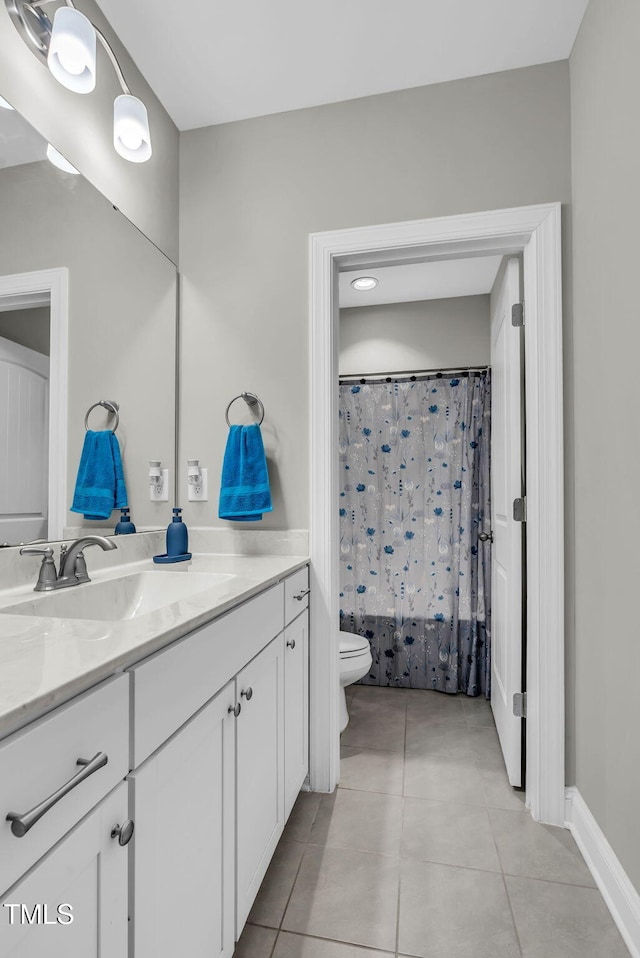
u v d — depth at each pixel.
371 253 1.87
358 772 1.99
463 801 1.80
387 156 1.85
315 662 1.85
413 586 3.03
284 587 1.53
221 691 1.05
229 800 1.08
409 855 1.52
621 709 1.30
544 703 1.68
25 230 1.28
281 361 1.92
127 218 1.69
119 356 1.66
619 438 1.32
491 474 2.72
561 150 1.71
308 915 1.29
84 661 0.66
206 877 0.97
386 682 3.05
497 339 2.41
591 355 1.52
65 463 1.42
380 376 3.17
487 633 2.85
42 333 1.33
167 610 0.95
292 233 1.92
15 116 1.25
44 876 0.56
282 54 1.68
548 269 1.70
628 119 1.25
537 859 1.50
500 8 1.52
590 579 1.53
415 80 1.80
